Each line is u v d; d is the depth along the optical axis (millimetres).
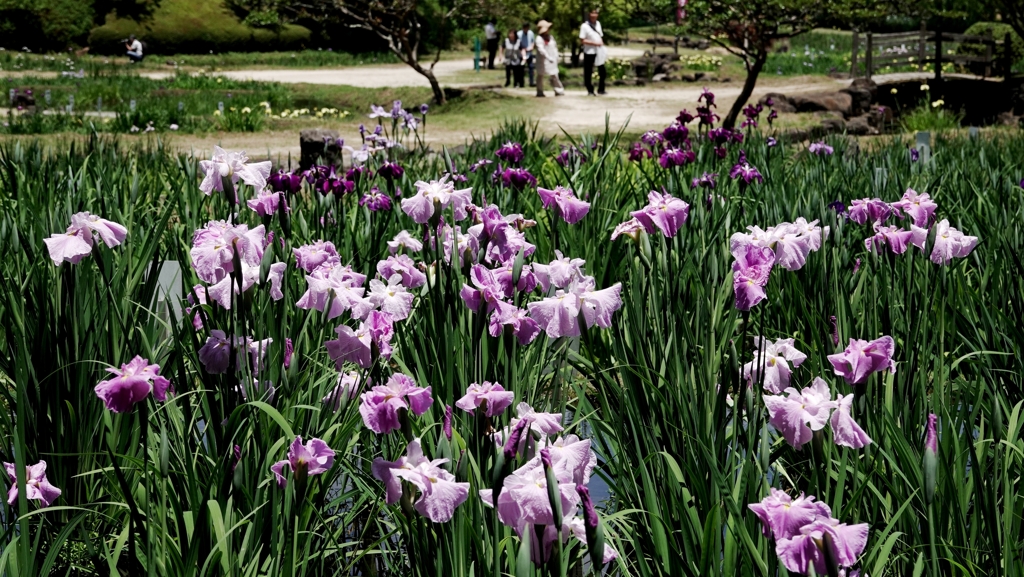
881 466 2787
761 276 2533
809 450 2875
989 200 5809
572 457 1985
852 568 2291
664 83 26594
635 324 3330
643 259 3246
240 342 2773
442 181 3512
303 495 2279
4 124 15859
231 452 2588
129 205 5352
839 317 3676
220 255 2652
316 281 2814
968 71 24688
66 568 2875
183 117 17859
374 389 2197
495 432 2285
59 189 5938
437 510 1968
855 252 4895
